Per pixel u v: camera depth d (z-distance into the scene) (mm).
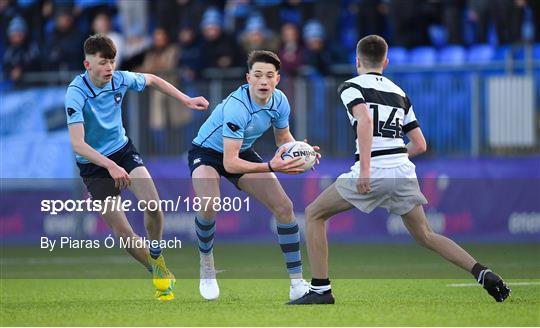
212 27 64688
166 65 66000
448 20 66750
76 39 68750
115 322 25156
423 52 67000
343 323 24234
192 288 36438
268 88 29422
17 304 30562
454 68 61188
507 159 58844
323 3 69250
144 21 71438
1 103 64188
